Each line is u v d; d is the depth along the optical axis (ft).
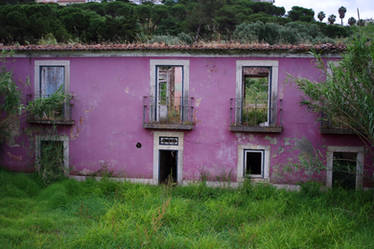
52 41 57.31
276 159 36.88
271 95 36.68
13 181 35.83
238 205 32.71
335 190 34.24
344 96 28.40
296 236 24.29
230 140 37.58
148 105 38.60
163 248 23.31
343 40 37.24
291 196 33.32
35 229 26.37
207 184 37.88
